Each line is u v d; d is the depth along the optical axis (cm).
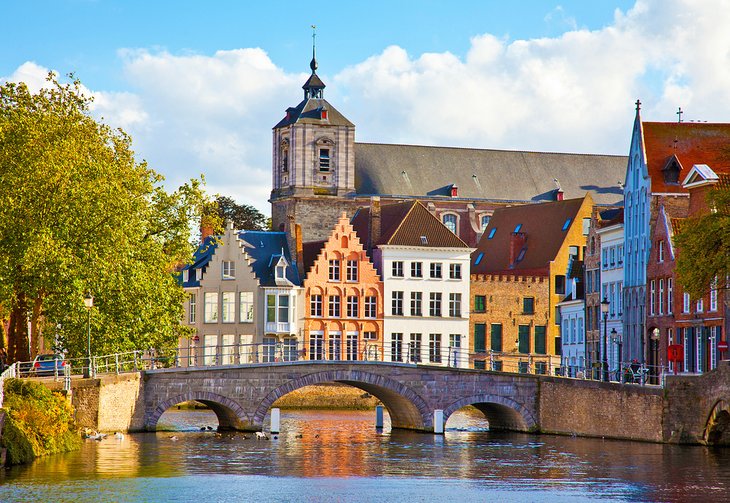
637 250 12300
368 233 15550
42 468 7131
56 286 8431
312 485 6919
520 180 19362
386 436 10006
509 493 6738
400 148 19262
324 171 18588
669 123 12306
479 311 15612
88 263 8569
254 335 14562
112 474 7031
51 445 7681
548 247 16212
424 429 10431
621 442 9369
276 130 18975
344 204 18538
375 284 14950
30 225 8338
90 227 8612
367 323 14912
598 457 8300
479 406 11162
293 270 14850
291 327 14625
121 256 8775
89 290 8681
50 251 8225
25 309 8744
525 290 15788
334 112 18788
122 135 9700
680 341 11131
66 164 8469
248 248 14862
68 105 9200
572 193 19425
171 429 10144
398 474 7419
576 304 14400
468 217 18838
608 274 13150
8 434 7162
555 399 10350
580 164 19812
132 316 9081
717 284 9088
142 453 8050
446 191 18962
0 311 9075
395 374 10375
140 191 9475
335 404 14600
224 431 10012
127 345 9175
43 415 7681
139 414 9512
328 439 9631
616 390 9550
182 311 9881
